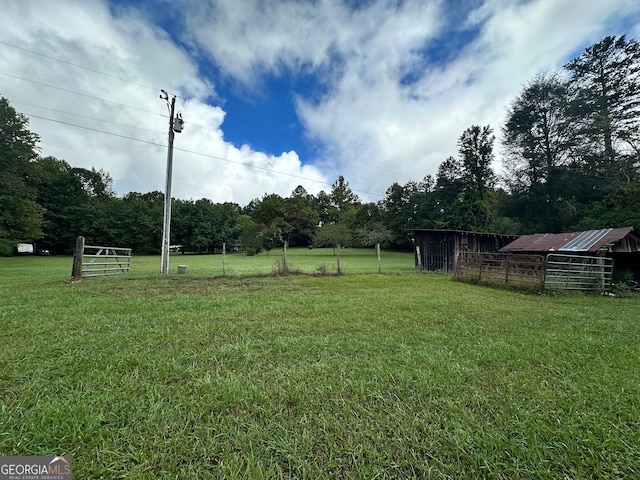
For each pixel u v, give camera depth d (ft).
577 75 77.87
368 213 140.67
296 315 15.83
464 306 18.99
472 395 7.44
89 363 9.02
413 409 6.77
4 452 5.21
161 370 8.61
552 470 5.03
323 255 107.86
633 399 7.32
